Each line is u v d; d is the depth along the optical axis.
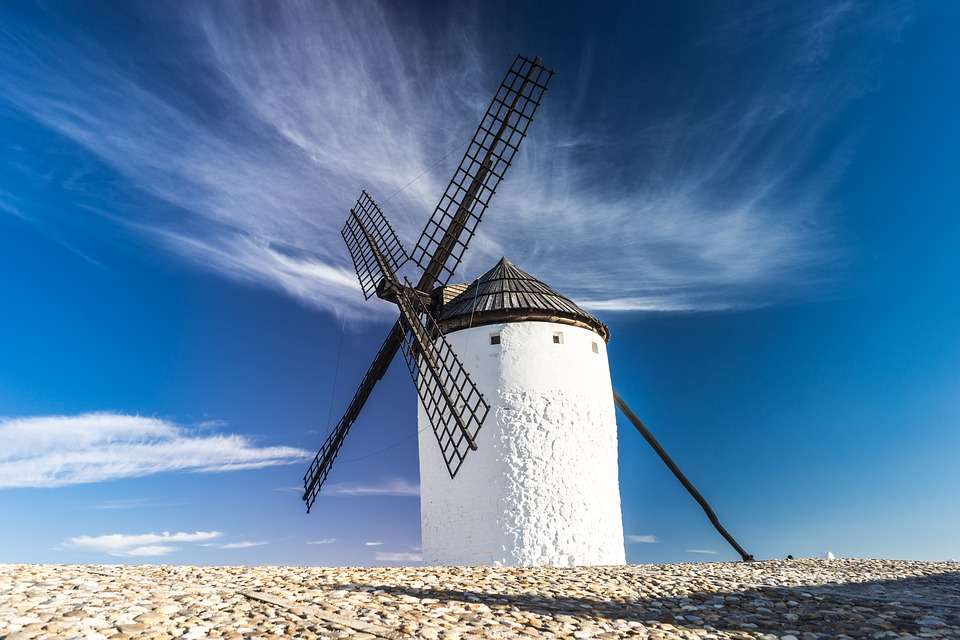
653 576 12.98
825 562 16.98
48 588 8.94
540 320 16.75
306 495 20.02
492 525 15.55
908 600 10.97
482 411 16.20
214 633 7.57
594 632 8.74
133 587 9.44
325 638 7.67
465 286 19.02
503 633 8.35
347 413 19.58
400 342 18.05
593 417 16.72
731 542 21.03
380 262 18.08
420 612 9.05
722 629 9.37
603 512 16.27
